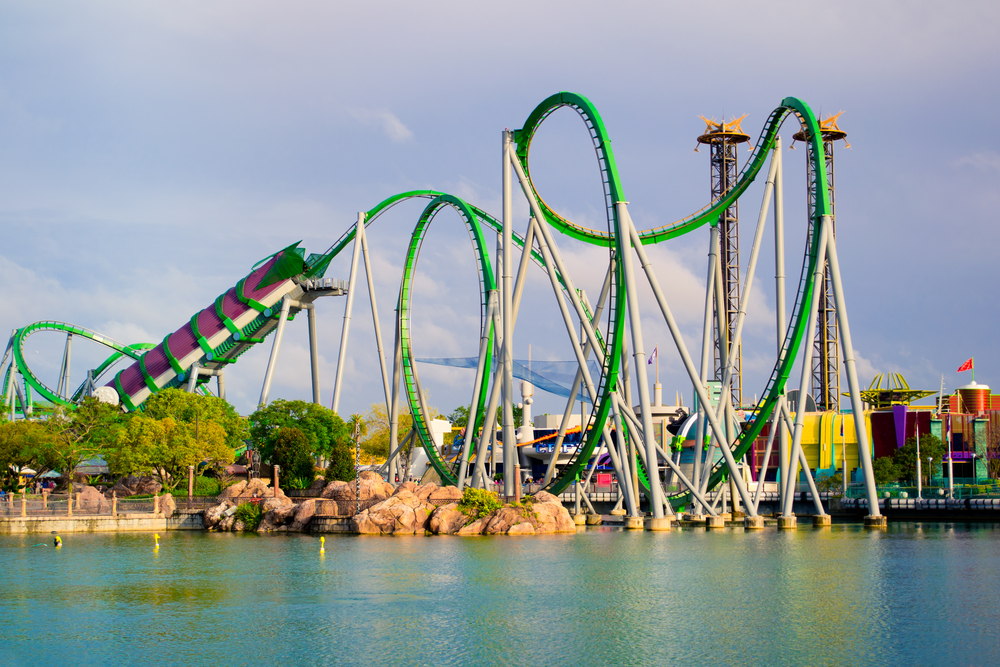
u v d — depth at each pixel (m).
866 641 36.81
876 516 82.81
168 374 142.12
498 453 151.38
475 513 82.50
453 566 57.81
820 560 59.81
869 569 55.66
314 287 138.75
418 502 84.88
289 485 107.25
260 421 119.50
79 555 66.31
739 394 147.25
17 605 46.09
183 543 75.38
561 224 88.25
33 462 111.00
